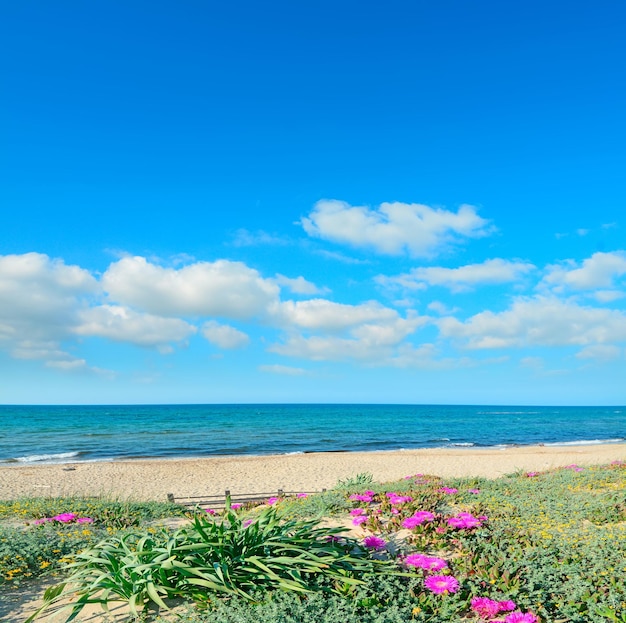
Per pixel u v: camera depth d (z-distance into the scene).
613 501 9.54
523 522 8.16
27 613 5.41
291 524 6.76
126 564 5.53
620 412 180.00
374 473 28.33
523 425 87.12
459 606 5.23
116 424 80.00
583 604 5.29
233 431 67.19
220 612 4.83
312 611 4.82
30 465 32.88
